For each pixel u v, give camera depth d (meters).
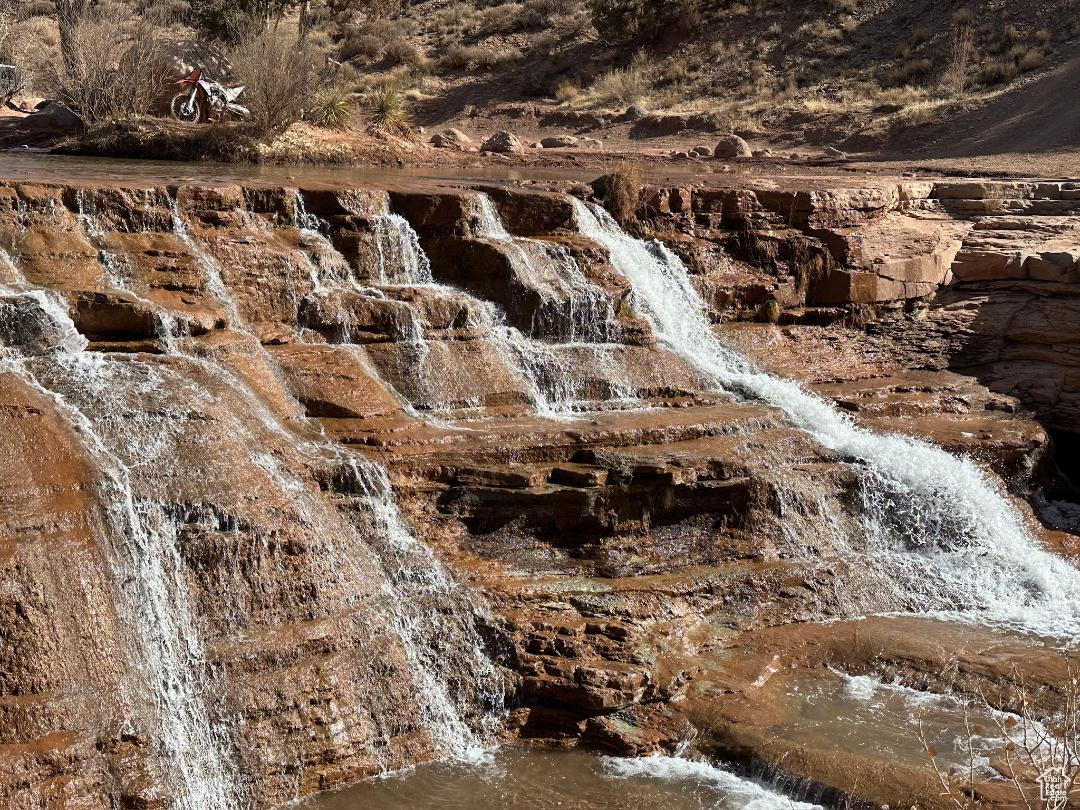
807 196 17.97
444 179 18.83
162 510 9.25
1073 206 19.81
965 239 18.88
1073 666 10.47
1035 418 16.16
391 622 9.70
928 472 13.12
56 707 7.97
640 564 11.22
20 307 10.56
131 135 22.33
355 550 10.12
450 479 11.27
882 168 25.56
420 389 12.54
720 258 17.34
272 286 12.84
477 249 14.48
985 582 12.30
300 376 11.88
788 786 8.90
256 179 16.44
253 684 8.77
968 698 10.08
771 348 16.36
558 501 11.20
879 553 12.45
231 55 26.48
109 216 12.73
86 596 8.48
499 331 13.86
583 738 9.52
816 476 12.62
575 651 9.90
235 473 9.81
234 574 9.27
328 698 8.98
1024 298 17.39
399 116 27.48
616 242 16.22
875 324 17.69
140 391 10.17
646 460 11.68
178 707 8.50
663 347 14.95
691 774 9.13
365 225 14.23
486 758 9.28
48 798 7.59
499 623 10.00
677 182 19.38
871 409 14.97
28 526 8.54
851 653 10.70
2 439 9.08
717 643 10.67
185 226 13.19
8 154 21.78
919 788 8.58
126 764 8.01
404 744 9.20
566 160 25.58
